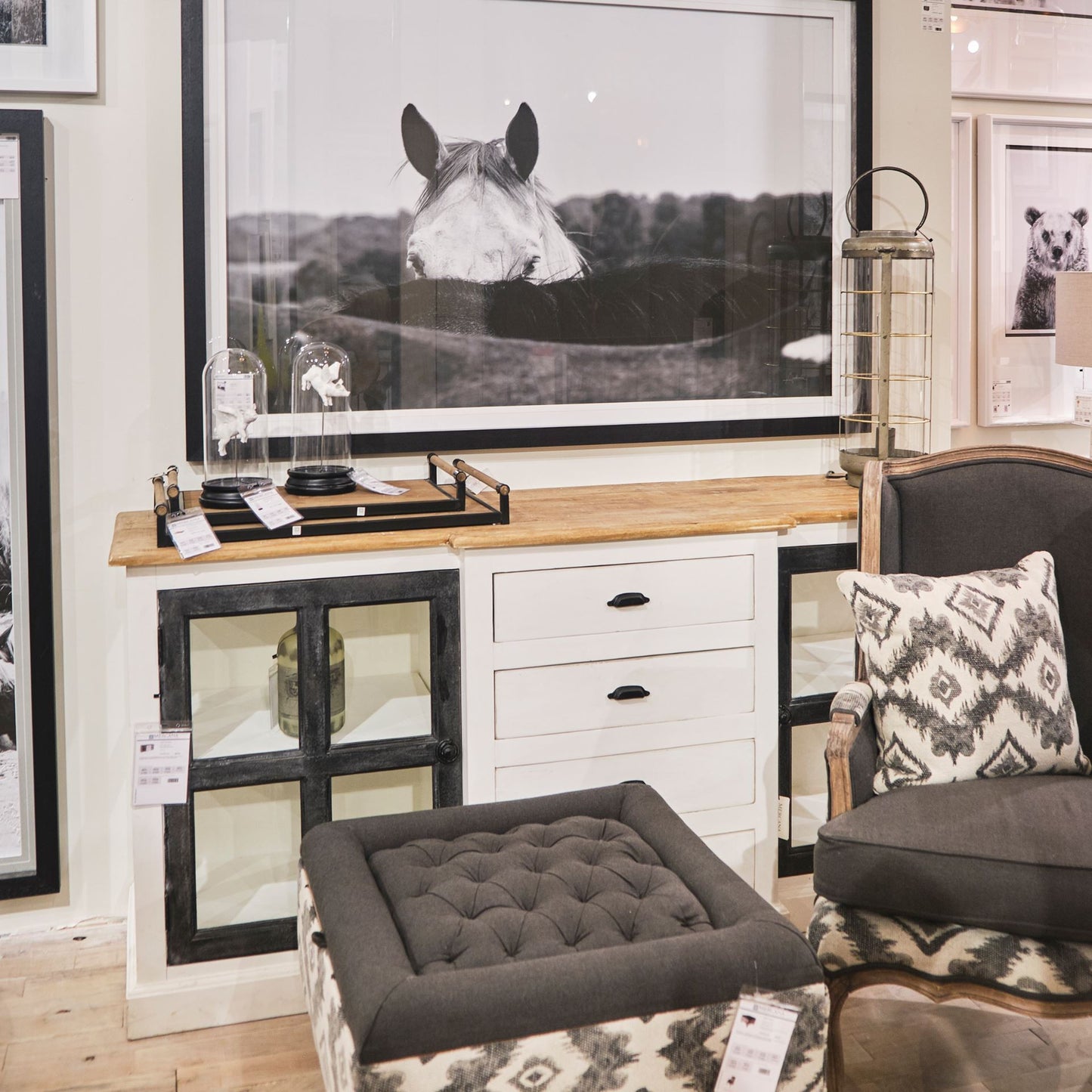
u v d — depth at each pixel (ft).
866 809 6.08
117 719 8.13
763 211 8.92
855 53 8.96
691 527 7.36
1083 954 5.56
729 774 7.73
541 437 8.58
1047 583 6.87
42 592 7.80
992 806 5.98
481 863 5.52
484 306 8.36
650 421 8.84
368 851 5.82
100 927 8.21
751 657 7.68
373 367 8.18
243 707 7.06
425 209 8.15
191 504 7.47
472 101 8.16
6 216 7.48
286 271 7.92
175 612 6.68
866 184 9.08
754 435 9.11
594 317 8.62
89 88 7.50
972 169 12.00
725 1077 4.37
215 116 7.64
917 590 6.68
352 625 7.16
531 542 7.07
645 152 8.57
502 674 7.20
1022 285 12.30
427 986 4.42
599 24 8.36
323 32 7.79
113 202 7.68
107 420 7.86
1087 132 12.28
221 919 7.02
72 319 7.72
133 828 6.76
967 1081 6.31
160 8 7.58
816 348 9.20
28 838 8.01
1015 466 7.36
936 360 9.59
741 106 8.76
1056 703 6.50
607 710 7.42
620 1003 4.51
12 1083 6.42
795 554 7.80
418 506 7.30
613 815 6.23
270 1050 6.76
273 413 8.02
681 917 5.06
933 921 5.82
